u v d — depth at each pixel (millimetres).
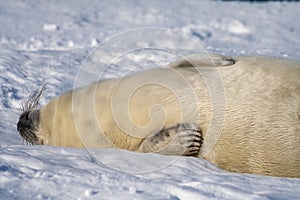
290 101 21188
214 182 17172
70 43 46594
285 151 20578
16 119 26859
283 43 52000
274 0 93250
